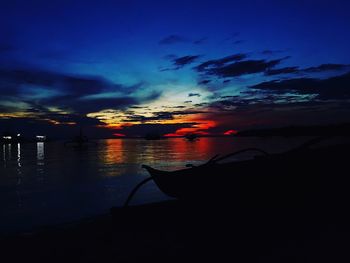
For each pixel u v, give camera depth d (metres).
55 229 7.00
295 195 7.16
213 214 6.73
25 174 22.42
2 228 8.16
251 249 5.18
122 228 6.82
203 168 7.35
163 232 6.38
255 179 6.90
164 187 7.90
